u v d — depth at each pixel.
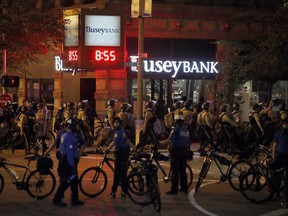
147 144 20.55
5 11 28.30
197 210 11.91
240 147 20.89
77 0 28.86
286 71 25.14
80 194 13.55
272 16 24.75
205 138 21.59
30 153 21.94
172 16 27.36
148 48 27.25
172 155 13.66
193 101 27.89
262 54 24.98
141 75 21.08
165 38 27.38
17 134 22.27
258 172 13.15
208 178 16.61
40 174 12.98
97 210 11.73
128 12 26.81
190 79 27.83
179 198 13.30
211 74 28.00
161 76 27.31
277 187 12.72
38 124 22.19
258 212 11.85
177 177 13.71
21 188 12.91
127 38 27.05
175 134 13.63
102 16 26.12
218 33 27.97
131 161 14.48
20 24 26.23
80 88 28.12
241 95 26.78
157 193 11.65
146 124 20.66
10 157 20.97
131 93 27.17
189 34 27.64
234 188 14.36
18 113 23.67
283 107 21.00
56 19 26.91
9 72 30.23
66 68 27.16
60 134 12.57
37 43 27.19
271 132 20.78
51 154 22.38
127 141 13.01
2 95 24.61
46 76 30.22
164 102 27.47
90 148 23.52
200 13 27.73
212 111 26.97
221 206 12.43
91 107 25.70
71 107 17.36
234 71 27.22
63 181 12.12
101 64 26.17
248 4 28.45
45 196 13.00
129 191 12.64
